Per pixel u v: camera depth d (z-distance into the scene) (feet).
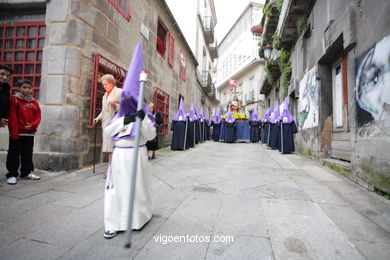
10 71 11.18
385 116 9.98
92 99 15.83
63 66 14.33
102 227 7.14
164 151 27.61
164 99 31.45
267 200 9.76
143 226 7.24
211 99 80.18
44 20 16.24
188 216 8.07
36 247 5.94
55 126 14.23
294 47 30.12
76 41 14.67
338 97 18.16
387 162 9.84
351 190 11.19
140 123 5.73
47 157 14.16
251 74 81.20
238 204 9.28
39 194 10.07
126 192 6.75
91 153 16.30
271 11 37.17
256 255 5.70
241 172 15.51
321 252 5.83
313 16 21.48
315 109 20.93
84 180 12.48
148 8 25.72
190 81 47.06
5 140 15.55
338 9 15.55
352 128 13.08
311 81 22.20
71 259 5.46
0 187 10.87
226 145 38.83
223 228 7.16
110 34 18.17
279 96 42.83
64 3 14.60
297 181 13.03
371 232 6.91
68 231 6.84
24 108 11.93
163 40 32.81
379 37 10.53
